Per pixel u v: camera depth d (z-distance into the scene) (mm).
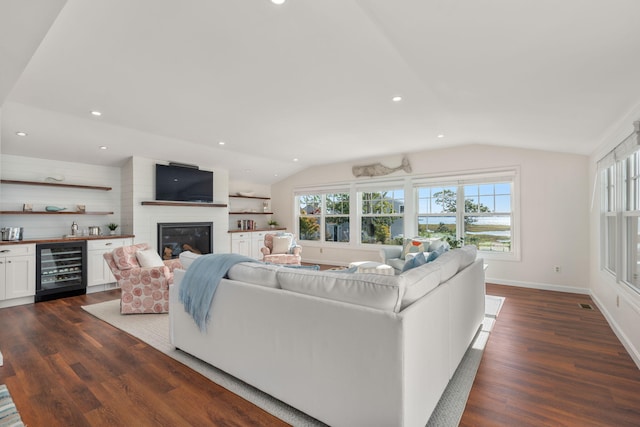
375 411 1491
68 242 4406
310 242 7500
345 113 3586
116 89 2965
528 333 2986
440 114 3555
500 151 5023
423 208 5883
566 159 4543
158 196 5410
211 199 6242
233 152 5770
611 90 2131
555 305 3883
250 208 7754
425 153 5754
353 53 2291
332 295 1688
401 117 3723
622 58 1679
